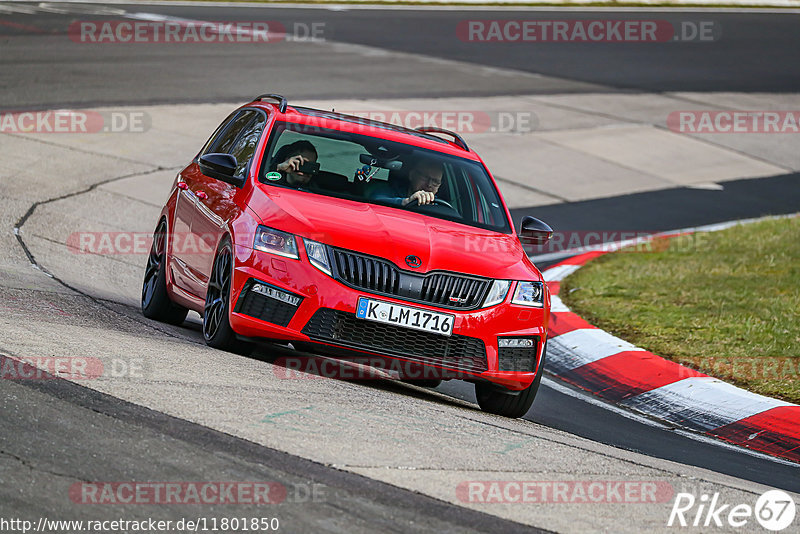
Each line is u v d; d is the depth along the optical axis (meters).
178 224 30.00
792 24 153.62
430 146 29.91
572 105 91.12
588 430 26.22
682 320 37.88
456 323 24.31
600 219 61.47
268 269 24.08
